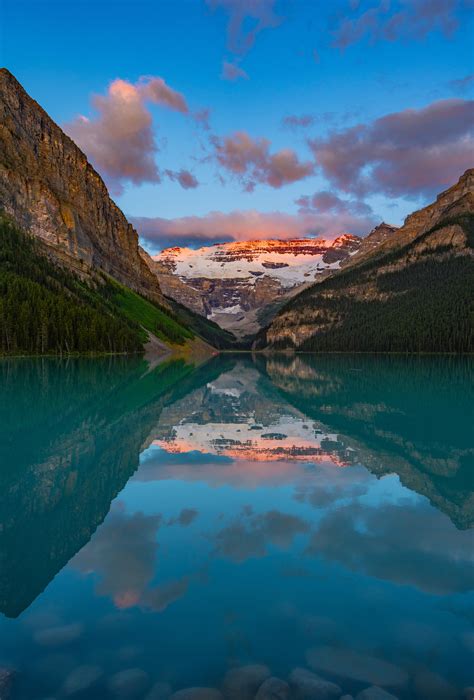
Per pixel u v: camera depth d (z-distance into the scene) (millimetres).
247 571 8961
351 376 74375
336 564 9305
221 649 6566
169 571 8977
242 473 16594
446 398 41531
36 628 7113
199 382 61594
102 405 35031
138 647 6637
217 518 11977
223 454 19688
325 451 20453
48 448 20500
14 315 105188
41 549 10008
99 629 7062
